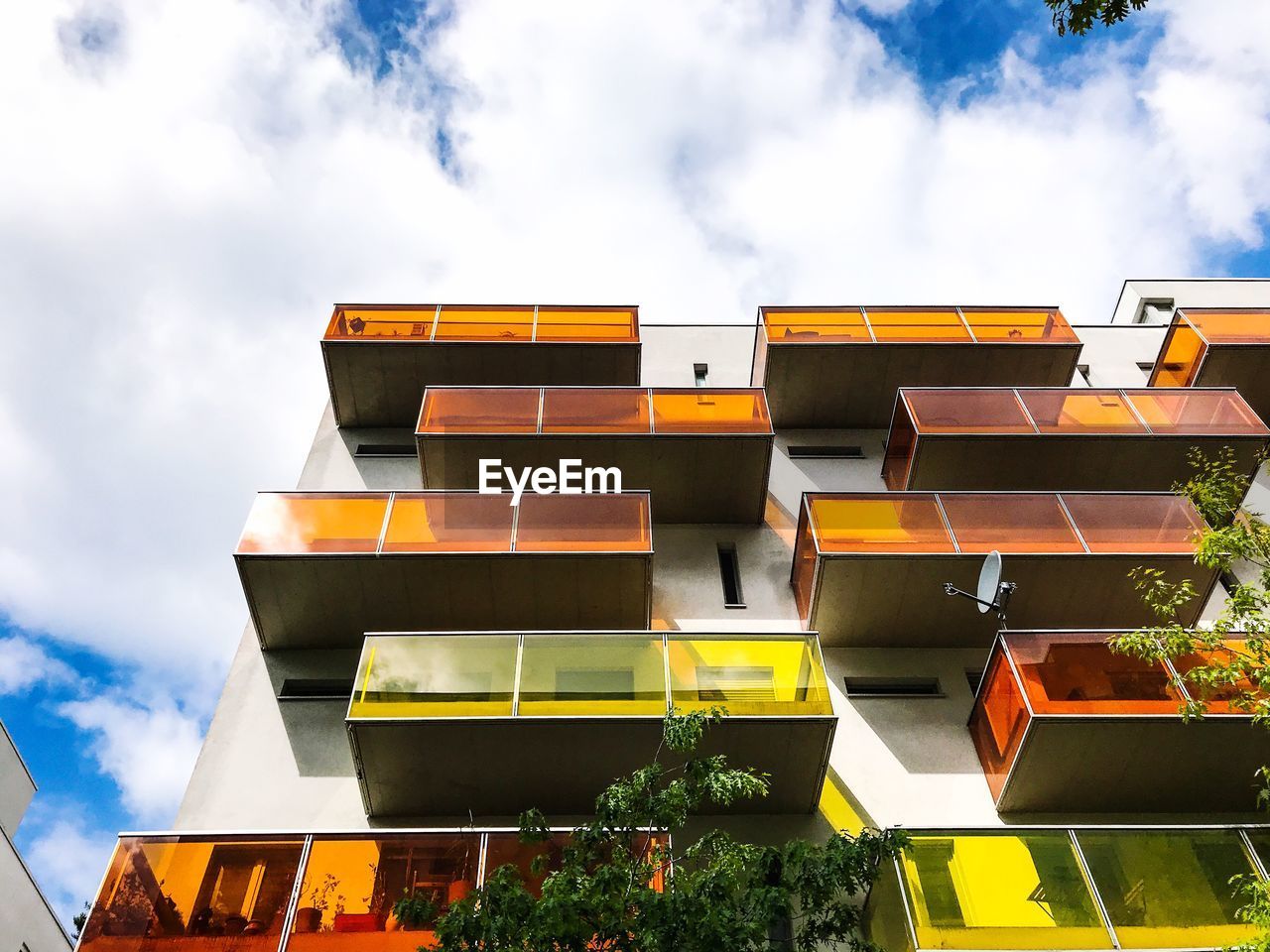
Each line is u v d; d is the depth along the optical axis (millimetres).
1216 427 14867
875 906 8906
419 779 10641
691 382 19234
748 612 13805
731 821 10922
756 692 10484
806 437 17469
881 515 13320
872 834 9398
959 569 12586
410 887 8758
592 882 7152
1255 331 16953
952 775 11453
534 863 7934
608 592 12625
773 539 15117
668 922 6766
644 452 14805
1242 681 10398
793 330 17594
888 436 16422
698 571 14500
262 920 8531
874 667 12922
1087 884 8766
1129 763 10562
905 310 17891
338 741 11812
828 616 12992
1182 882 8773
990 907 8570
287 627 12789
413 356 17109
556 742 10305
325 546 12328
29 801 14461
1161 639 9477
